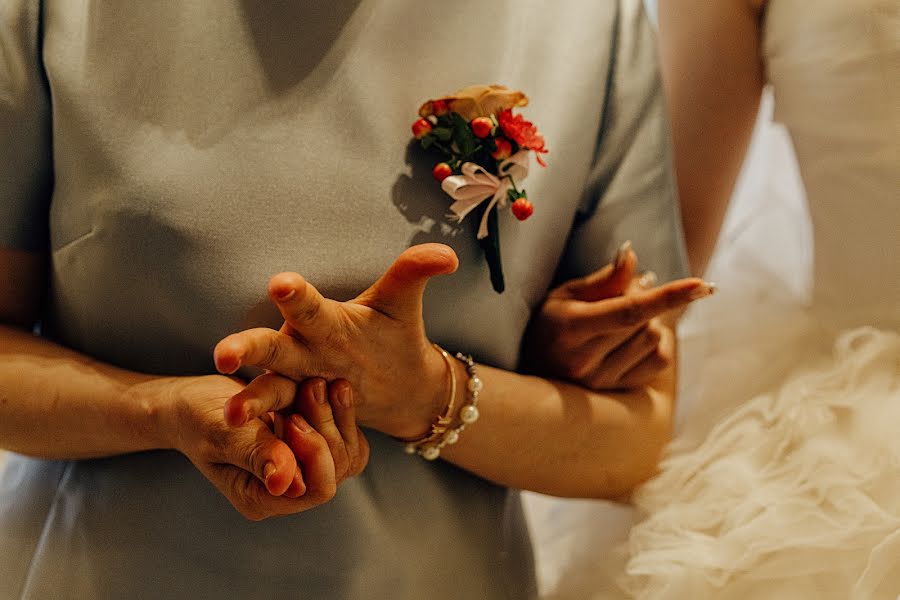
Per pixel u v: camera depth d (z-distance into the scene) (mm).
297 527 694
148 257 663
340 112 692
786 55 976
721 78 1032
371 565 715
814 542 729
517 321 779
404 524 738
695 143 1038
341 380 627
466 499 794
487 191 695
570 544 944
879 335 885
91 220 677
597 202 852
